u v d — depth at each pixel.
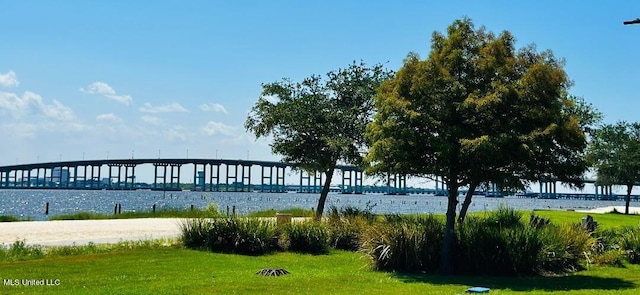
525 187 19.03
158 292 13.20
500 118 17.19
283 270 17.55
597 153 63.19
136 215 44.62
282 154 34.66
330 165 34.50
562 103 18.19
